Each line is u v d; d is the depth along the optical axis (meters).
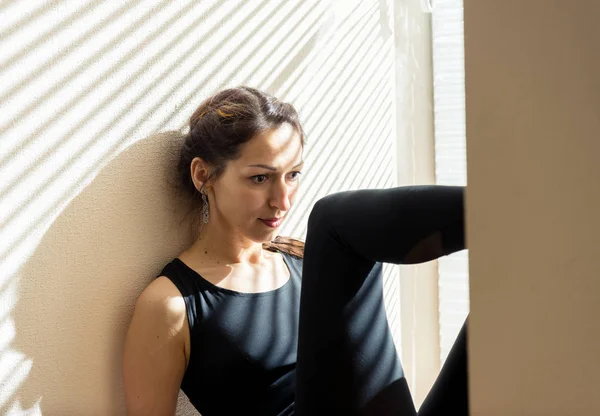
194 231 1.32
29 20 0.97
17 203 0.97
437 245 0.87
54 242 1.03
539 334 0.48
